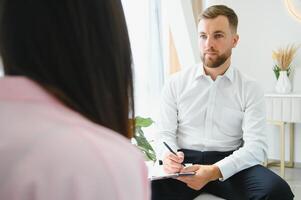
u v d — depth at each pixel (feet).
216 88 6.30
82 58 1.28
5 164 0.98
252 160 5.72
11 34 1.23
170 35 10.16
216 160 6.14
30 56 1.23
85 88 1.31
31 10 1.22
